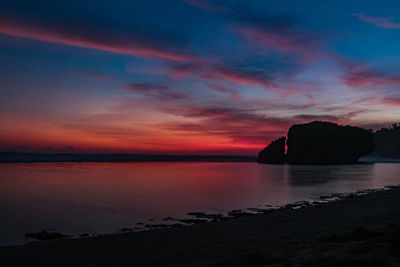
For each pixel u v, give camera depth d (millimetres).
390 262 7914
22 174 83688
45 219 23656
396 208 21266
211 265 9641
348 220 17062
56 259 12023
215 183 57250
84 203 32250
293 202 32531
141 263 10961
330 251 9570
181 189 46594
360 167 139375
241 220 19797
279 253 10398
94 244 14438
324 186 50719
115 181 61938
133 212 26688
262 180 64562
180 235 15688
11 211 27344
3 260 11984
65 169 117250
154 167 146875
